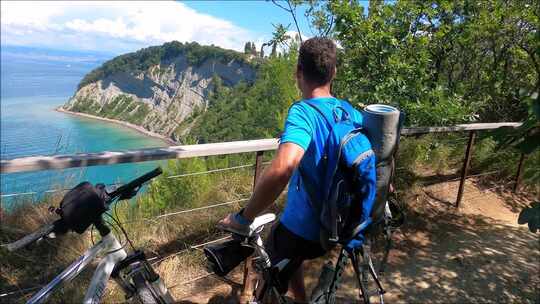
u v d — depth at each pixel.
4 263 2.81
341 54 5.58
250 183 4.42
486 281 3.59
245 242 1.98
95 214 1.87
